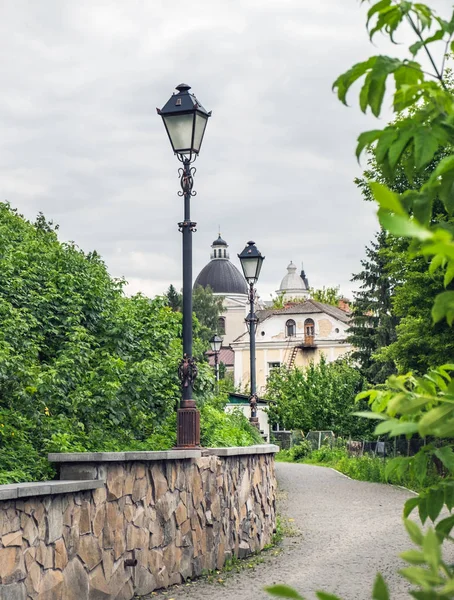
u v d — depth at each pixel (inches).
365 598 311.3
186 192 404.2
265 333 3095.5
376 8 78.6
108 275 663.8
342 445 1759.4
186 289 397.1
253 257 856.3
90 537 282.7
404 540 488.4
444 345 829.2
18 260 561.0
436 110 76.2
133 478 317.1
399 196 73.4
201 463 380.8
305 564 403.5
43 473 339.3
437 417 64.2
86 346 500.1
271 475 517.7
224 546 402.3
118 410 475.5
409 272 818.2
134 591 311.7
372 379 1926.7
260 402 2197.3
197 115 399.5
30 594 241.9
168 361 569.9
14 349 447.8
